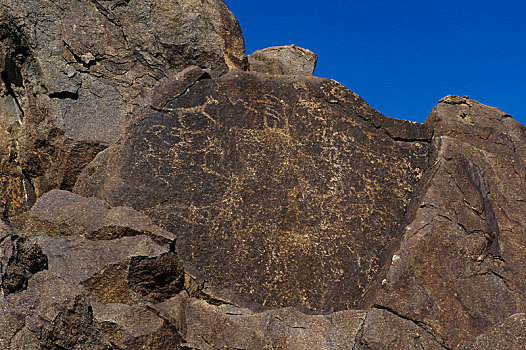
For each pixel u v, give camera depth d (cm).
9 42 544
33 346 332
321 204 470
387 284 410
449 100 517
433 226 437
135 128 457
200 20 580
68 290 358
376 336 392
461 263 430
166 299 406
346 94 497
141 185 447
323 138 486
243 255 447
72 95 541
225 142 468
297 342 396
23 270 362
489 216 462
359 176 482
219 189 457
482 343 359
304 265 453
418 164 495
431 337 400
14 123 584
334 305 447
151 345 360
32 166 551
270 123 482
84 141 529
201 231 446
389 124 496
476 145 498
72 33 552
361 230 469
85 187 473
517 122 517
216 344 390
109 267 391
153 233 416
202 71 478
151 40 572
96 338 357
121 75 562
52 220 425
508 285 432
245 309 425
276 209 461
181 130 463
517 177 488
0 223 377
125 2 571
